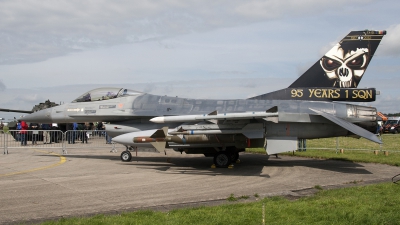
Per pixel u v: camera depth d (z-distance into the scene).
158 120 11.43
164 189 8.45
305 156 15.91
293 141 12.04
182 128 11.54
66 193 7.92
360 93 12.83
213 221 5.44
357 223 5.38
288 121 11.97
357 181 9.61
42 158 15.04
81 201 7.15
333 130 12.38
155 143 11.80
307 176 10.55
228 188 8.62
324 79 13.11
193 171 11.53
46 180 9.57
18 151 18.31
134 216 5.79
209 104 13.23
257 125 11.30
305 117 11.97
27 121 15.56
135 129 13.73
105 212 6.32
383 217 5.58
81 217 5.89
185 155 16.69
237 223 5.36
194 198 7.48
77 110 14.70
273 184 9.20
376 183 9.34
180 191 8.23
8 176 10.19
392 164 13.02
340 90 12.94
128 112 13.80
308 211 6.04
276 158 15.50
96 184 9.05
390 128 42.78
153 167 12.43
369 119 12.50
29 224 5.56
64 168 11.98
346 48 13.05
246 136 11.27
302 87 13.20
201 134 11.66
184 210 6.20
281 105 12.59
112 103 14.31
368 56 12.97
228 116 10.85
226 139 11.73
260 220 5.52
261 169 12.05
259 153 17.61
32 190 8.22
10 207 6.63
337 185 9.09
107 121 14.94
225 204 6.81
